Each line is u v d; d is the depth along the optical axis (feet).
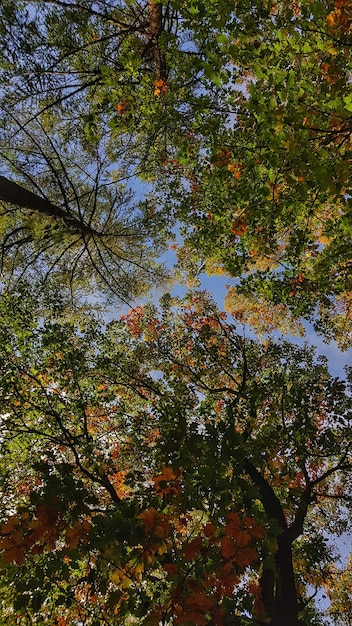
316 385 26.61
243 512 14.62
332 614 32.71
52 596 19.13
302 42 14.14
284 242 31.35
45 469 15.16
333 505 29.99
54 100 28.71
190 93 23.47
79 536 13.96
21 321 26.61
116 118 26.86
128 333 32.65
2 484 23.53
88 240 36.29
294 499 23.68
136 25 31.17
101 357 29.14
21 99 27.40
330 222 23.08
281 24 14.64
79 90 27.17
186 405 25.90
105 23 30.14
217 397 30.09
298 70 14.85
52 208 29.09
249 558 13.28
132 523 13.65
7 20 24.00
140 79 25.94
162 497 15.07
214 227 26.35
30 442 26.07
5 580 15.92
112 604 14.02
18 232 33.73
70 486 14.67
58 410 26.37
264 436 18.25
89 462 23.31
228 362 31.65
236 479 15.19
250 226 22.50
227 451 15.74
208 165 25.27
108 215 37.76
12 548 13.64
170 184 33.73
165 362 32.73
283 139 12.98
